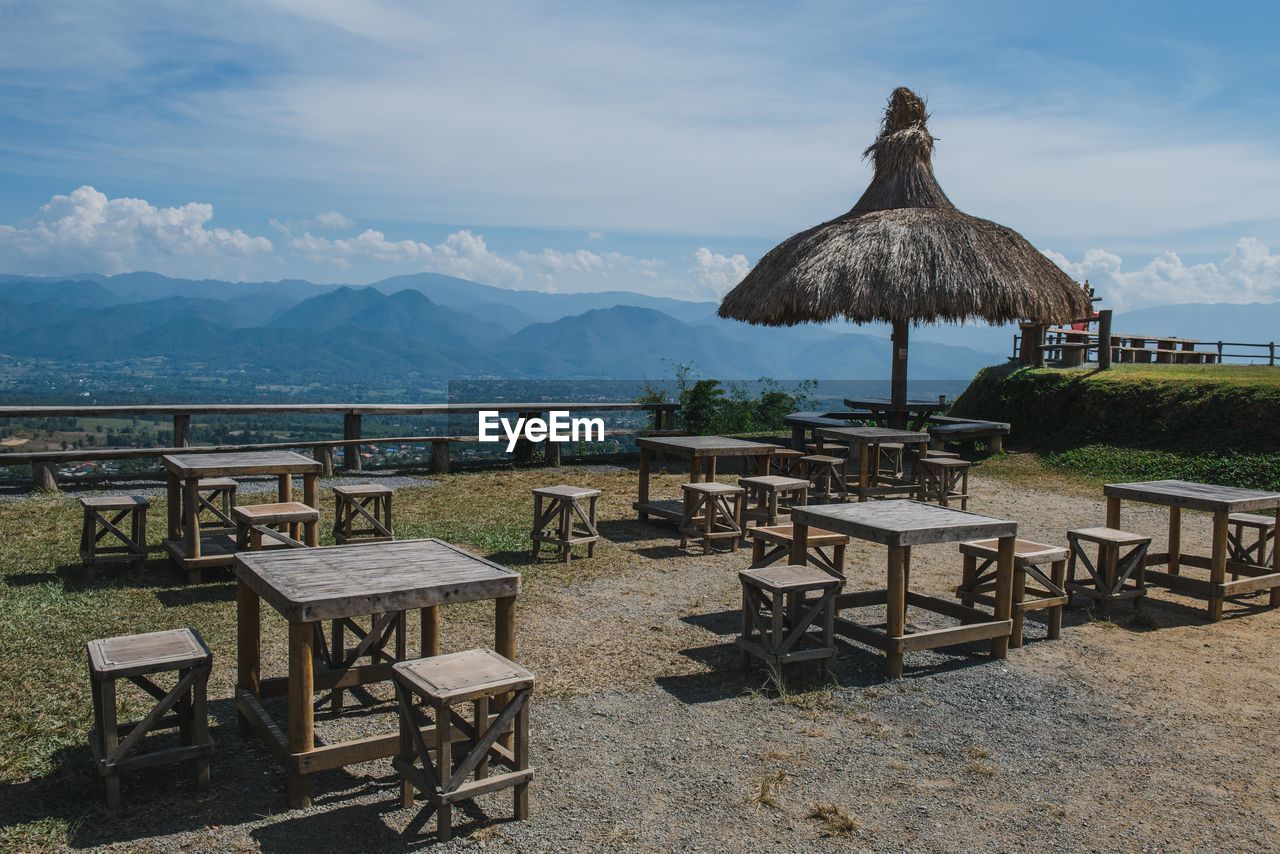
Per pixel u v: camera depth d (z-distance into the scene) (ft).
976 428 47.67
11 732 12.92
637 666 16.76
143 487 36.50
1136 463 43.29
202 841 10.25
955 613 18.69
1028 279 43.11
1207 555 27.35
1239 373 52.26
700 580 23.49
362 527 28.89
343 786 11.75
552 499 25.66
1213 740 14.03
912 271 41.75
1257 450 40.63
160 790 11.43
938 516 17.80
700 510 30.14
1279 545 21.94
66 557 23.81
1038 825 11.24
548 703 14.84
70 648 16.61
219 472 21.44
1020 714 14.90
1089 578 23.06
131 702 14.12
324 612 10.94
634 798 11.64
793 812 11.39
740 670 16.60
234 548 22.52
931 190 48.65
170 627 18.12
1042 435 51.52
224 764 12.25
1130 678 16.78
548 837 10.61
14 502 32.14
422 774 10.77
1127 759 13.25
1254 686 16.48
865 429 39.50
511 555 25.79
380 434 42.96
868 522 16.98
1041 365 59.82
